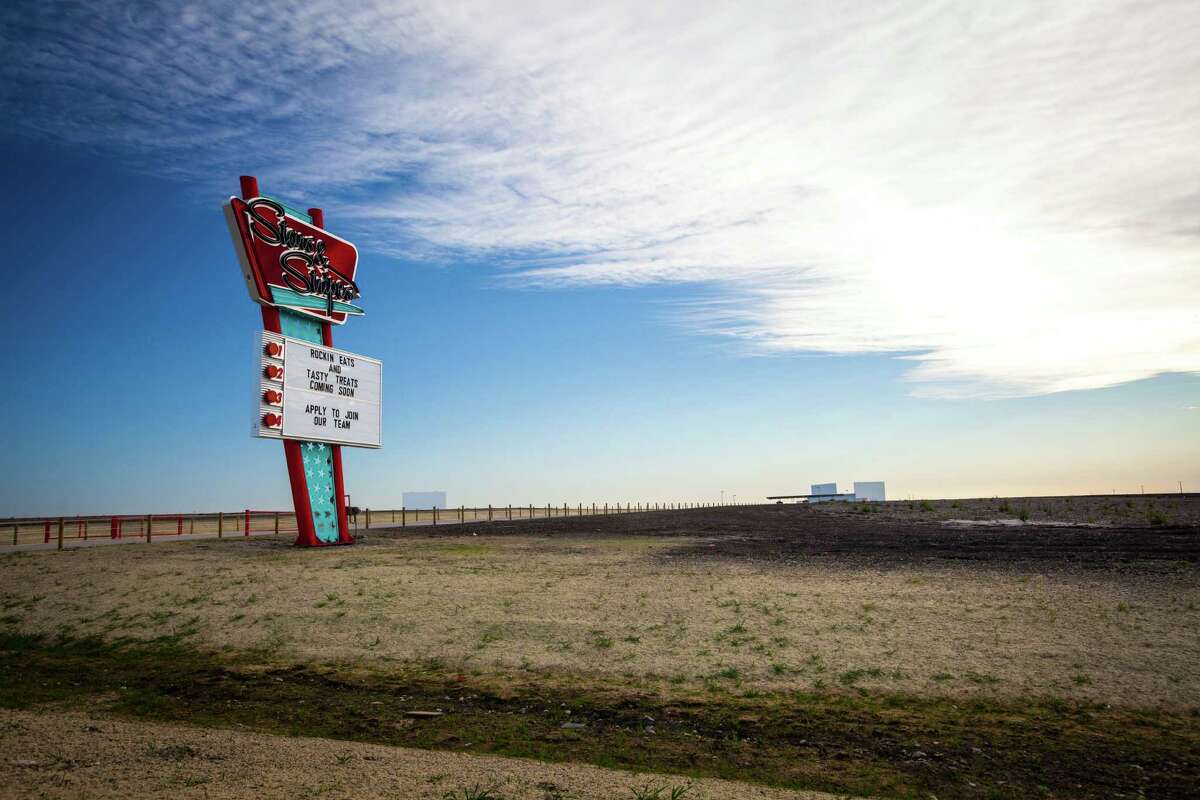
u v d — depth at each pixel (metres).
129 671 12.57
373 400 30.84
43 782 6.88
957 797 6.88
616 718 9.46
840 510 60.53
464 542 29.06
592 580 17.61
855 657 11.30
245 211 25.83
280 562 21.81
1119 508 45.81
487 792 6.64
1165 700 9.27
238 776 7.11
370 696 10.74
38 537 37.25
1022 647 11.23
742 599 14.86
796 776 7.38
